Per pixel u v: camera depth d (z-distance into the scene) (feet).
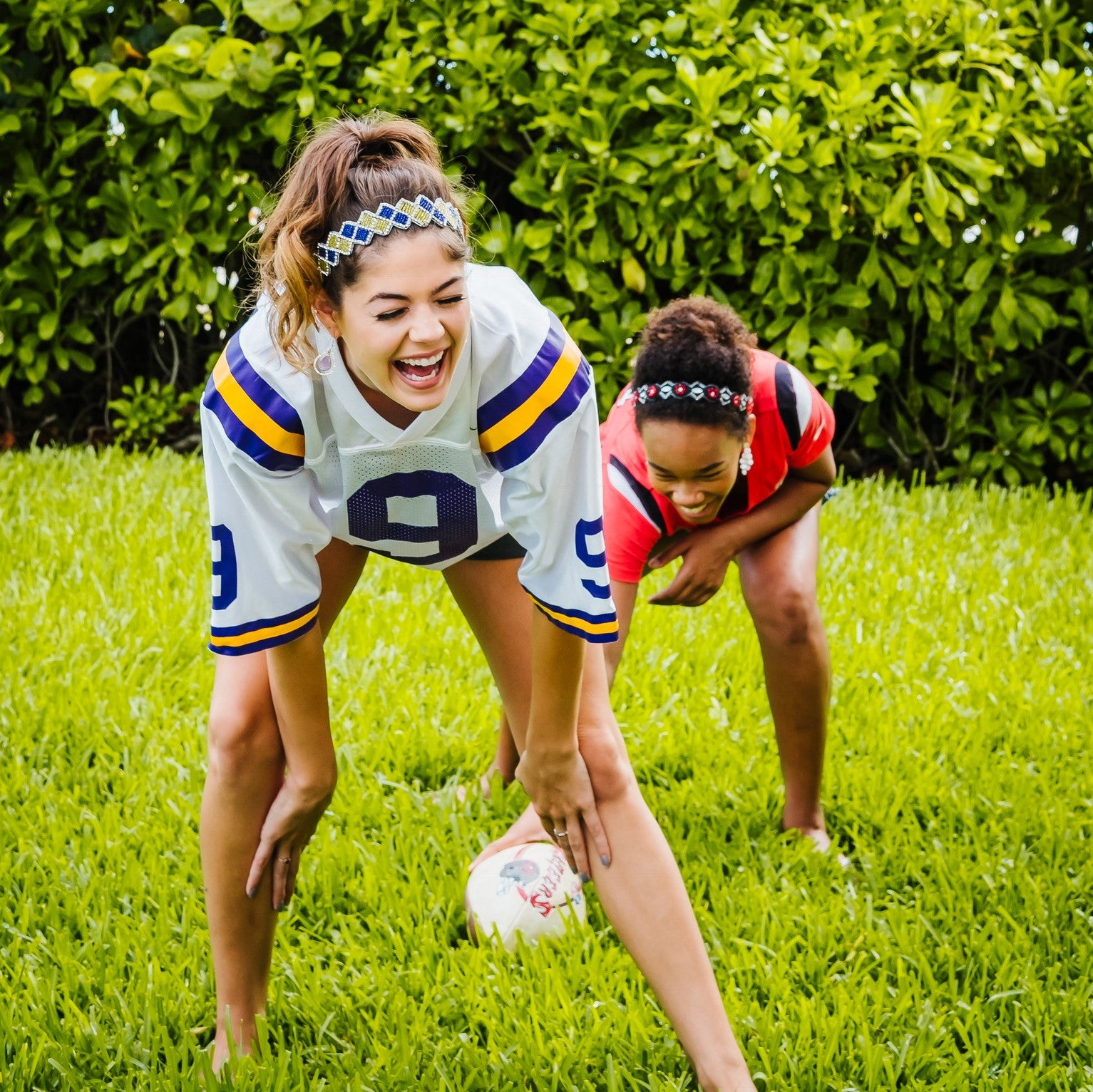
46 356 18.76
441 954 7.97
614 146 16.98
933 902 8.37
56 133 18.33
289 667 6.26
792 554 8.95
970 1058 7.00
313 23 17.02
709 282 17.26
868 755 10.39
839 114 15.98
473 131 16.93
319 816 6.83
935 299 16.83
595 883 6.71
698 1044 6.48
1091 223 17.78
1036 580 13.93
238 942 6.93
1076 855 8.92
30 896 8.41
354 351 5.45
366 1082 6.84
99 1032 7.11
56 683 11.02
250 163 18.39
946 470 17.84
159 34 17.92
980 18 16.48
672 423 7.58
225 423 5.78
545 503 5.88
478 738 10.59
